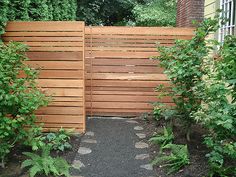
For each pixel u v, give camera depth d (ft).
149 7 41.50
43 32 13.48
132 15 44.73
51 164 9.62
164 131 12.49
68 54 13.53
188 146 11.81
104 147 12.20
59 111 13.71
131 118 16.49
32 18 15.75
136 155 11.48
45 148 10.62
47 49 13.52
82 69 13.55
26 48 11.56
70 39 13.47
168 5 41.11
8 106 10.15
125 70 16.56
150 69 16.51
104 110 16.78
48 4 18.71
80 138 13.10
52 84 13.61
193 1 22.93
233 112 8.52
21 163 10.38
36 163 9.66
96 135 13.53
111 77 16.58
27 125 10.89
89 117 16.61
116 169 10.38
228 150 8.72
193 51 11.46
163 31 16.30
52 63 13.56
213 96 8.98
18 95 10.05
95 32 16.38
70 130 13.01
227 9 15.34
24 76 12.78
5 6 12.36
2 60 10.09
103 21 44.65
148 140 12.85
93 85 16.62
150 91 16.61
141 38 16.37
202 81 11.25
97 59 16.52
